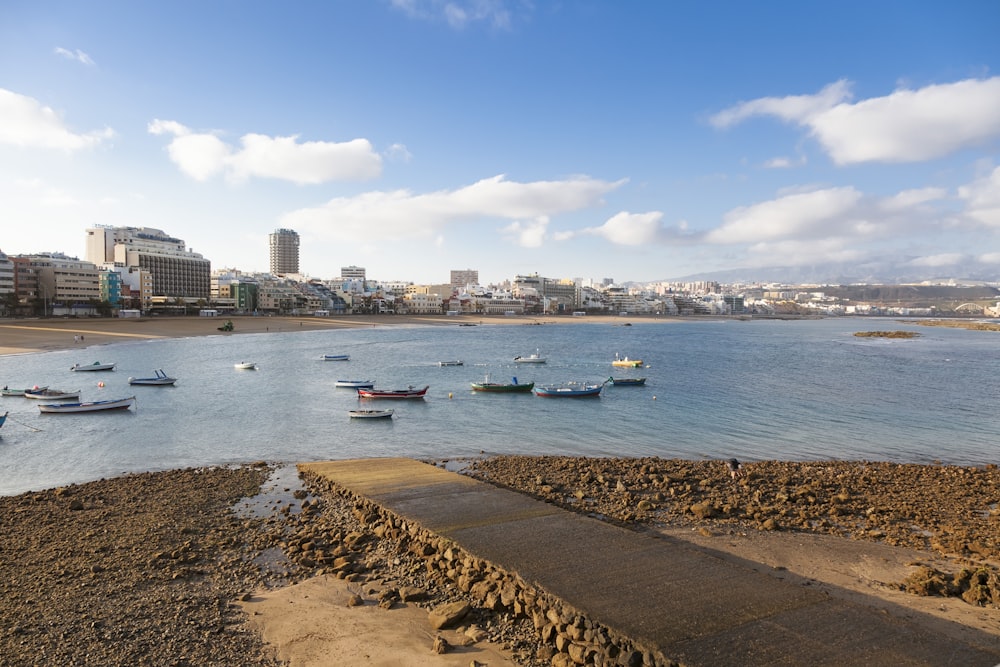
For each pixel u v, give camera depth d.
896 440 43.59
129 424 47.69
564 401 60.25
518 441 42.38
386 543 21.55
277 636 15.41
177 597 17.53
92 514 25.28
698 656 13.00
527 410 54.97
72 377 74.88
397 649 14.80
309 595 17.70
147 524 23.91
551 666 14.05
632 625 14.23
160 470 34.28
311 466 31.78
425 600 17.38
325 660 14.34
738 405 57.97
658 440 43.03
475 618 16.30
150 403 57.50
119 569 19.48
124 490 29.08
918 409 56.25
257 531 23.05
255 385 70.31
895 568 20.09
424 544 20.45
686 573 17.22
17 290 174.88
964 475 33.31
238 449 39.44
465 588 17.69
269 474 32.28
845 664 12.89
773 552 21.41
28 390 60.16
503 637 15.37
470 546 19.20
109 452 38.56
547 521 21.81
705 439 43.44
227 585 18.41
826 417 52.09
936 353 122.31
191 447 39.94
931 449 41.03
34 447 39.84
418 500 24.66
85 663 14.16
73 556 20.53
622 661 13.36
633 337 177.62
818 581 18.91
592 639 14.15
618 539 19.91
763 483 30.92
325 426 47.25
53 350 105.06
